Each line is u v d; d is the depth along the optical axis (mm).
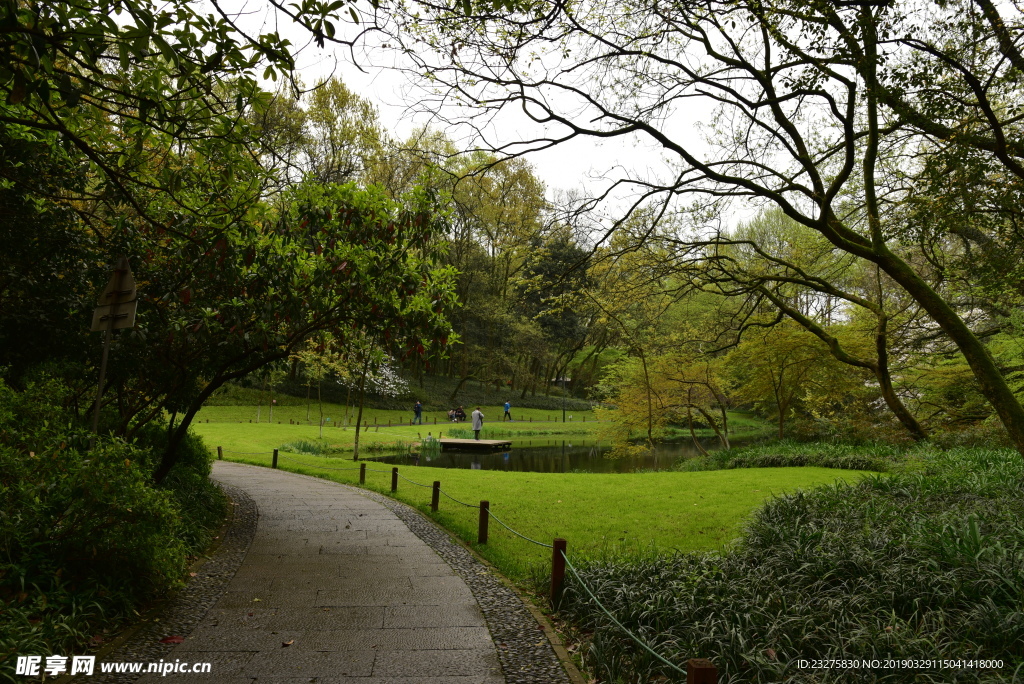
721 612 4574
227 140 4340
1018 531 5797
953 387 17484
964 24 6371
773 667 3732
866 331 18328
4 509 4512
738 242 11227
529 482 15281
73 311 7613
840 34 6387
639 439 30438
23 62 3113
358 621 5168
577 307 12875
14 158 5898
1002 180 6906
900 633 3979
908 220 7762
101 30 3324
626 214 8641
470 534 9109
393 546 8273
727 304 22844
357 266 7480
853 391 20609
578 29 6203
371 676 4043
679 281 13469
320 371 31797
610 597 5332
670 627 4562
